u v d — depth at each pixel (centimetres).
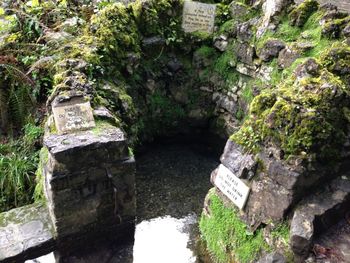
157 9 433
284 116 249
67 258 293
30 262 281
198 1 461
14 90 365
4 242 272
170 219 349
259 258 258
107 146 265
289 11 384
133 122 374
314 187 254
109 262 296
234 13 450
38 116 361
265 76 384
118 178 282
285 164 246
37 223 289
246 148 278
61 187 263
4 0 425
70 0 451
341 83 258
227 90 439
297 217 241
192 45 455
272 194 255
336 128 252
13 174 329
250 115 282
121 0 446
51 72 353
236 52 423
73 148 255
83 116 282
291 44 355
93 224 292
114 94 350
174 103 461
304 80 268
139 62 416
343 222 261
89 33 385
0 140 356
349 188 257
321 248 240
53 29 399
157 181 398
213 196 312
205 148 464
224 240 292
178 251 316
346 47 279
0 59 365
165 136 470
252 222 271
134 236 321
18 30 399
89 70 339
